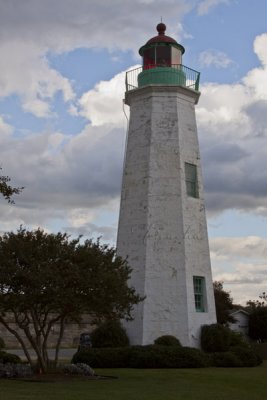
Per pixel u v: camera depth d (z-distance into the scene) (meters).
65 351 38.62
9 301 19.36
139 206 30.41
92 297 19.75
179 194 30.27
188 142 31.70
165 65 32.66
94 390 16.19
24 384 17.61
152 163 30.69
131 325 28.72
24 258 19.67
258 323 50.69
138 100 32.38
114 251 21.47
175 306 28.64
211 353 27.20
